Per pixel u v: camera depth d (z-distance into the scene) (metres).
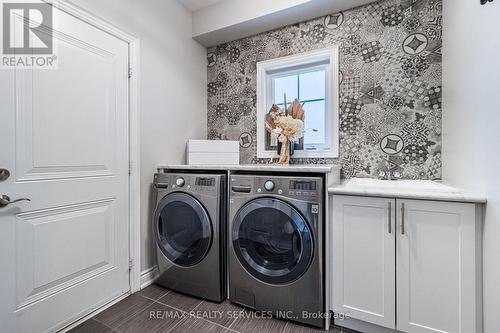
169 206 1.87
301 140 2.23
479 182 1.15
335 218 1.44
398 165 1.85
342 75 2.03
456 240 1.17
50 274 1.37
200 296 1.76
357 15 1.98
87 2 1.54
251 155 2.44
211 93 2.63
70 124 1.46
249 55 2.43
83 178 1.53
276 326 1.48
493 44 1.02
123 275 1.78
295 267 1.47
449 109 1.56
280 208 1.50
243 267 1.64
